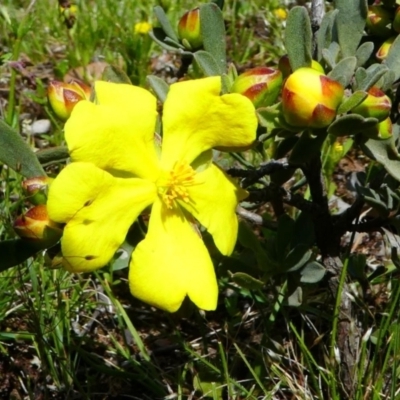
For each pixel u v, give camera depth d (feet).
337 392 0.52
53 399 0.55
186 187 0.40
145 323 0.61
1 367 0.58
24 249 0.39
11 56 0.85
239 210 0.49
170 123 0.39
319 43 0.45
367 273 0.64
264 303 0.59
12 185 0.67
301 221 0.48
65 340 0.56
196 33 0.52
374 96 0.40
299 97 0.37
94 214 0.36
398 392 0.51
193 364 0.56
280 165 0.47
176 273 0.38
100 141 0.36
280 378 0.52
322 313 0.54
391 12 0.51
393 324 0.53
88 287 0.62
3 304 0.58
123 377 0.55
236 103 0.38
